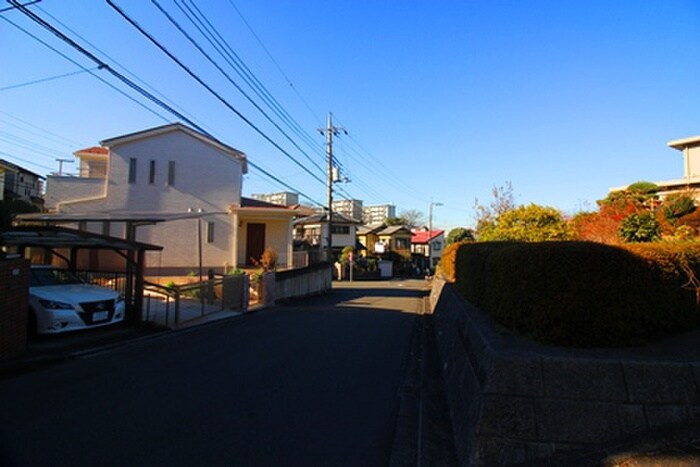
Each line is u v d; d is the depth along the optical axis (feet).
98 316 26.76
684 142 76.33
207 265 66.44
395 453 12.26
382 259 165.27
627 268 12.83
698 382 10.52
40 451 11.68
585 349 12.14
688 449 9.23
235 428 13.66
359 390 18.26
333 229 147.43
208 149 67.67
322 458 11.76
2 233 25.03
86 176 74.64
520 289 14.16
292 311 46.75
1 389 17.21
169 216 54.34
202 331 32.22
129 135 63.57
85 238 27.55
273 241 76.84
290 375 20.20
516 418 10.65
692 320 14.32
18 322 21.44
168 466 10.96
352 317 42.52
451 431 14.34
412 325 38.60
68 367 20.85
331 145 87.66
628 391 10.54
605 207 44.80
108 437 12.69
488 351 12.35
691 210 41.52
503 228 41.55
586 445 10.14
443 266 60.75
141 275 32.01
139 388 17.58
